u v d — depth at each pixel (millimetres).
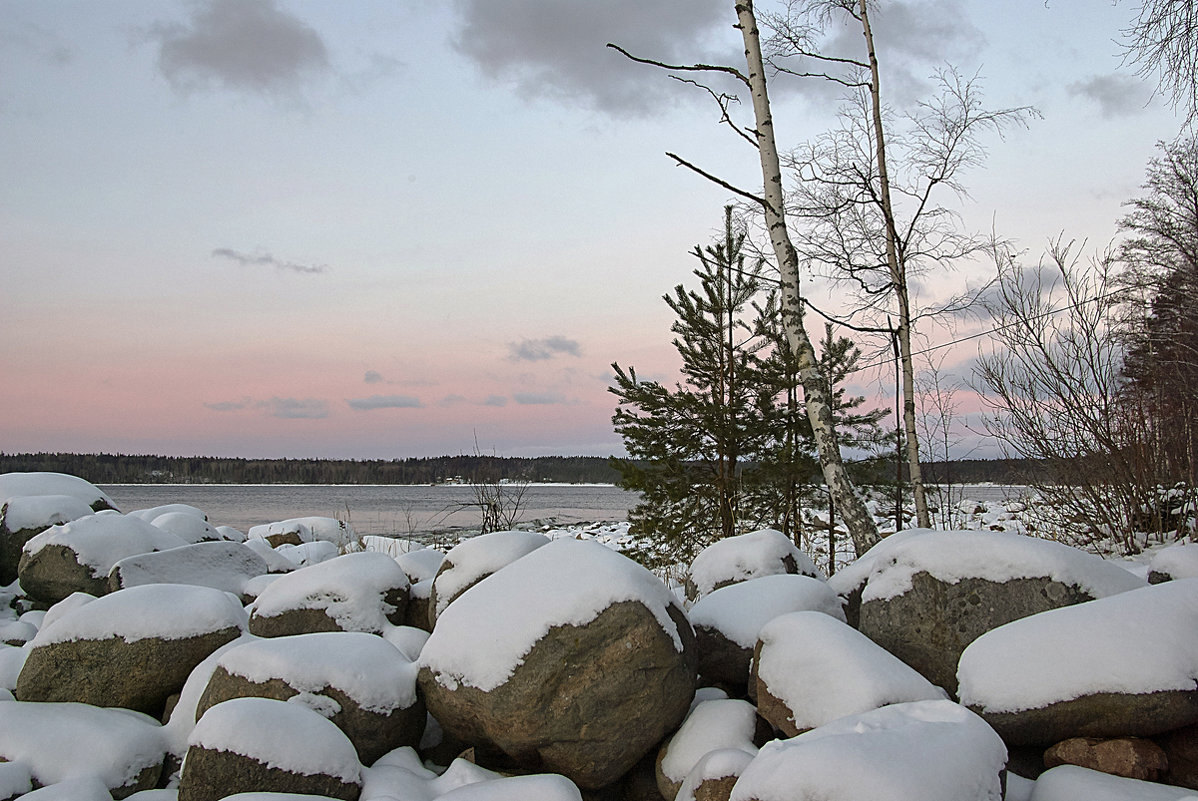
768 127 8469
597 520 28562
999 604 4359
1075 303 8781
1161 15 7605
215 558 7328
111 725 4629
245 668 4445
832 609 5152
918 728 3240
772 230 8367
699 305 10445
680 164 8109
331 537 12555
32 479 9914
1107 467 8656
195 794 3816
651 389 10406
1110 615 3814
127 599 5359
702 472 10531
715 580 5953
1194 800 3145
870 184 11008
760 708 4207
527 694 4090
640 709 4168
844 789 2840
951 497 11000
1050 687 3689
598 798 4262
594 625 4195
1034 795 3484
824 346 10883
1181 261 13625
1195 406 8742
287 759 3832
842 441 10398
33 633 6824
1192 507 8609
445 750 4719
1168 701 3492
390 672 4562
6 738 4465
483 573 5508
